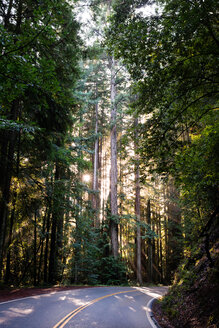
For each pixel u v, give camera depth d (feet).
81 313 24.98
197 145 19.58
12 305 25.75
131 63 18.86
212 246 27.89
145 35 16.83
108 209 81.00
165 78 18.07
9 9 30.01
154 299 42.11
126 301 36.88
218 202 22.61
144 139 21.40
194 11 14.49
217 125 18.78
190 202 27.02
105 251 77.92
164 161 20.72
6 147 34.88
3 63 15.35
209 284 22.22
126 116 101.86
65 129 44.78
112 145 85.35
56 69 32.35
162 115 19.97
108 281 69.87
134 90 20.20
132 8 19.99
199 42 16.22
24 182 38.42
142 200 114.32
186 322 20.92
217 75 16.97
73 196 52.44
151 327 21.67
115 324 21.72
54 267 55.98
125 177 106.11
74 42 32.68
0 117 20.97
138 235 86.02
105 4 50.39
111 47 19.44
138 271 83.35
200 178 20.06
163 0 17.13
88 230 64.49
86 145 60.23
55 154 41.81
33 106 35.65
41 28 16.67
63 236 61.21
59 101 22.63
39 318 21.16
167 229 101.60
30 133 37.47
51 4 17.53
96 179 98.73
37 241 61.67
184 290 28.09
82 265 67.05
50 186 42.68
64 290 43.91
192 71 17.21
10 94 18.20
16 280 54.80
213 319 17.06
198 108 19.76
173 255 95.55
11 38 15.24
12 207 40.60
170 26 16.14
